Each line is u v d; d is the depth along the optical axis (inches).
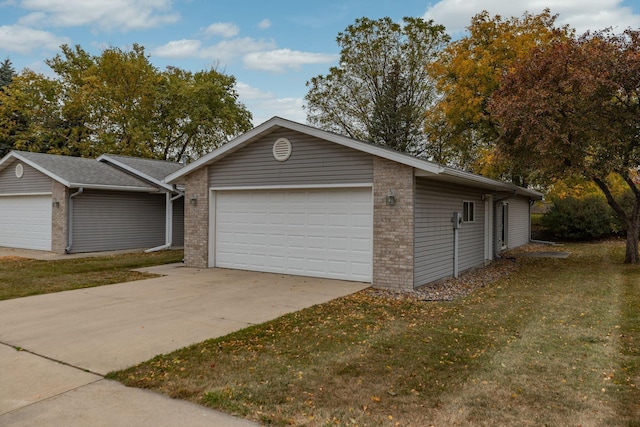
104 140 1123.3
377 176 360.2
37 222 645.9
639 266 486.0
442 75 786.8
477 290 352.2
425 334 223.6
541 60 442.3
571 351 195.3
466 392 152.6
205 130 1266.0
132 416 134.7
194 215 476.1
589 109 424.2
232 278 399.9
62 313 267.1
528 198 848.9
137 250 649.6
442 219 407.5
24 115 1183.6
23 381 161.8
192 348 200.1
